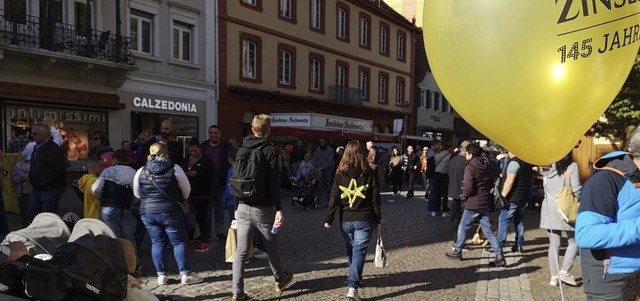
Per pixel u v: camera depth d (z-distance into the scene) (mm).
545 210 5430
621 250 2633
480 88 3232
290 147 17484
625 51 3037
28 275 2064
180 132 18172
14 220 9227
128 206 5504
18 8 12805
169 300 3031
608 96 3195
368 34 30422
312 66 25641
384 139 22672
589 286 2811
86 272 2184
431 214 11125
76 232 2447
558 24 2900
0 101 12633
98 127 15164
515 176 6625
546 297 5109
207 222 6984
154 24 16891
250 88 21172
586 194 2682
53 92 13711
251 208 4566
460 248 6766
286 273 5113
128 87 15977
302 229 8977
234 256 4648
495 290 5344
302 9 24438
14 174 7906
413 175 15242
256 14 21500
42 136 6043
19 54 12664
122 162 5625
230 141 9641
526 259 6867
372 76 30953
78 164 14227
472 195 6496
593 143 13312
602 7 2896
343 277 5727
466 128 41625
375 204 4812
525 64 3010
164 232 5277
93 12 14688
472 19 3137
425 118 37281
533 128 3242
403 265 6406
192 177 6793
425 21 3637
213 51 19438
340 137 19344
